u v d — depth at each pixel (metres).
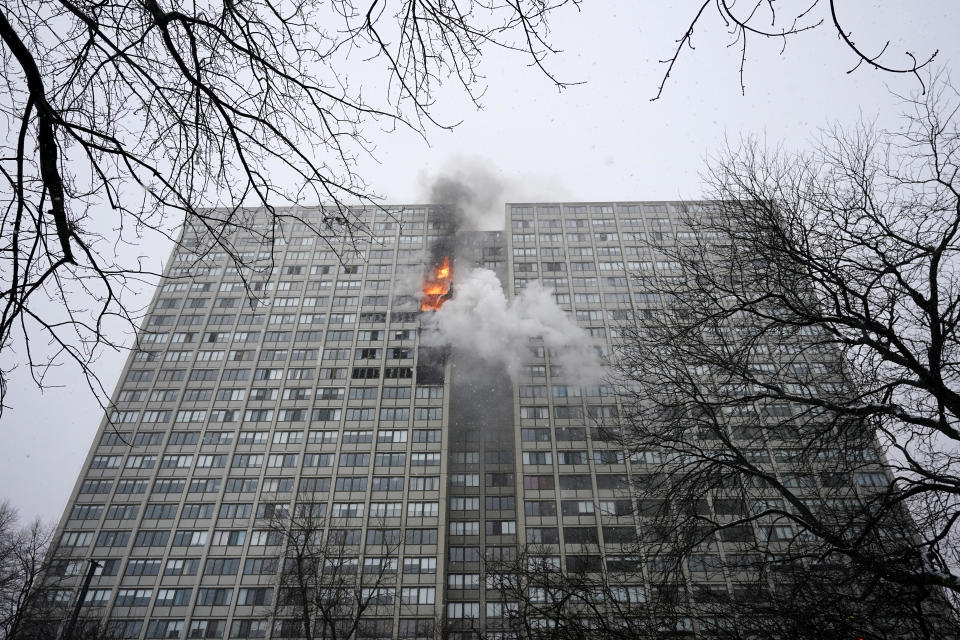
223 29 4.13
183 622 48.44
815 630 7.94
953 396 7.96
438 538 52.72
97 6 3.89
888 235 8.91
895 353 8.72
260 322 69.50
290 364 66.12
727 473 10.52
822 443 9.52
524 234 75.00
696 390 10.88
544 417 58.69
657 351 11.42
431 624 47.31
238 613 48.59
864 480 25.31
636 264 70.62
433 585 49.94
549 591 11.55
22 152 3.51
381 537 52.59
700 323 10.25
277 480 57.41
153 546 53.06
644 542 11.34
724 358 10.48
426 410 62.25
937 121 8.88
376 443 59.81
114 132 4.30
